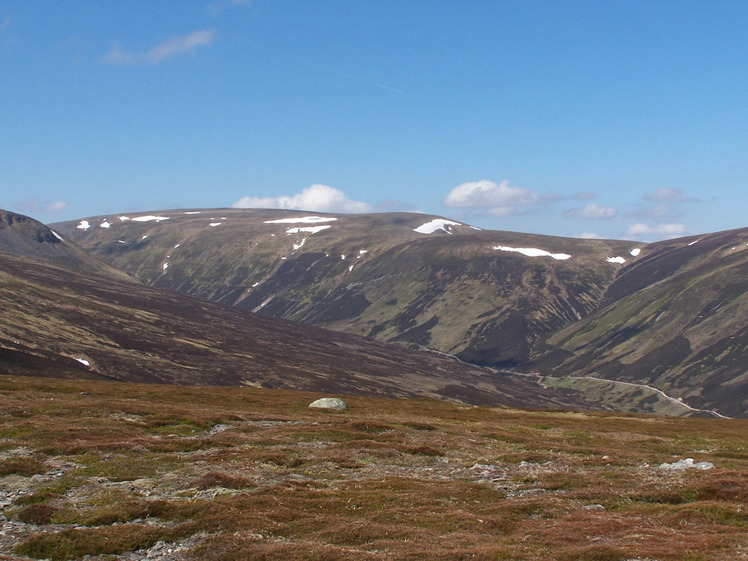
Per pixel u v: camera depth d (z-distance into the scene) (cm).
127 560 2428
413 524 2820
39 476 3634
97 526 2797
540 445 5294
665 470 4025
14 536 2675
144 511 2941
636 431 7388
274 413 7056
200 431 5375
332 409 7819
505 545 2470
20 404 6062
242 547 2459
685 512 2903
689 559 2206
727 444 6306
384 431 5662
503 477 3934
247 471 3875
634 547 2353
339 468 4106
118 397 7994
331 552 2334
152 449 4400
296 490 3384
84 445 4328
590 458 4547
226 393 9525
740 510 2900
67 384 9181
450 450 4866
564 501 3288
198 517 2892
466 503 3281
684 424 8731
